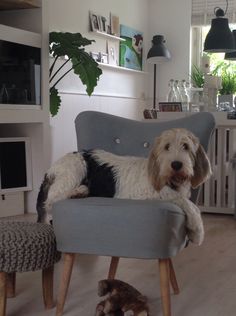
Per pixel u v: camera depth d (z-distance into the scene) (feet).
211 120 7.17
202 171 6.41
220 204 13.96
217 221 13.01
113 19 18.75
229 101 16.15
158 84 22.11
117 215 5.85
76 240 6.07
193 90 18.44
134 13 20.63
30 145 12.99
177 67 21.65
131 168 6.55
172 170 6.02
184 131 6.39
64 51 13.05
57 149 15.66
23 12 12.42
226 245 10.50
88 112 7.88
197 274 8.52
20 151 12.85
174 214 5.84
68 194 6.57
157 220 5.75
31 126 12.94
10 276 7.19
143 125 7.73
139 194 6.35
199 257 9.58
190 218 6.18
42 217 7.07
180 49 21.53
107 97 18.62
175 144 6.16
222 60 21.31
